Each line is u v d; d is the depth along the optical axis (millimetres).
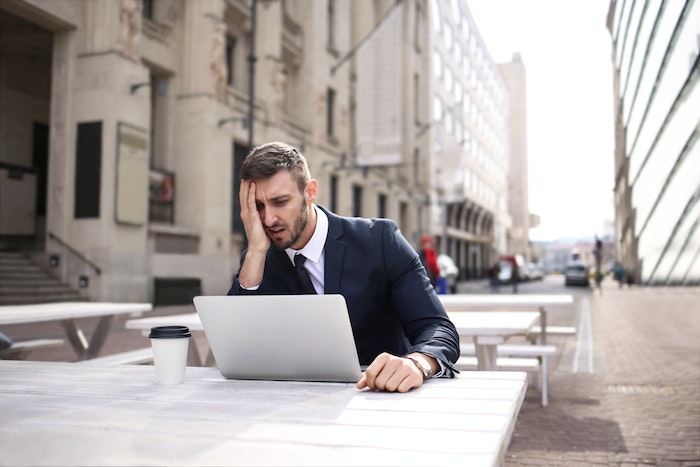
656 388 5492
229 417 1249
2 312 4359
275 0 21938
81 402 1420
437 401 1388
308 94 25406
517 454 3500
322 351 1647
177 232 16391
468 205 51938
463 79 50219
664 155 21953
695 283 24172
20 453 1136
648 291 29234
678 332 10578
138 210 14875
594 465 3293
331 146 27297
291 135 23000
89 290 13836
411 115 36469
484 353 3975
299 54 25219
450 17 45688
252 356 1729
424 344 1803
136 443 1076
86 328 9906
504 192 79625
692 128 16953
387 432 1115
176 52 17859
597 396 5145
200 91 17781
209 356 4258
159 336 1663
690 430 3998
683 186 20797
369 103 25391
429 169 39500
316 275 2121
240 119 18234
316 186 2074
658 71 17188
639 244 33844
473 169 54438
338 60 28062
